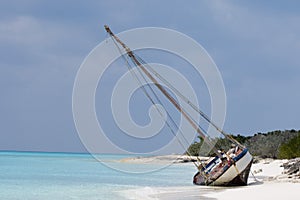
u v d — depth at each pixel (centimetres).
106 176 5000
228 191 2897
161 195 2842
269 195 2556
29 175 5062
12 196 2958
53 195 3005
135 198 2750
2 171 5828
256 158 7662
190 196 2712
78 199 2764
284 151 7531
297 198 2411
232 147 3603
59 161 10044
